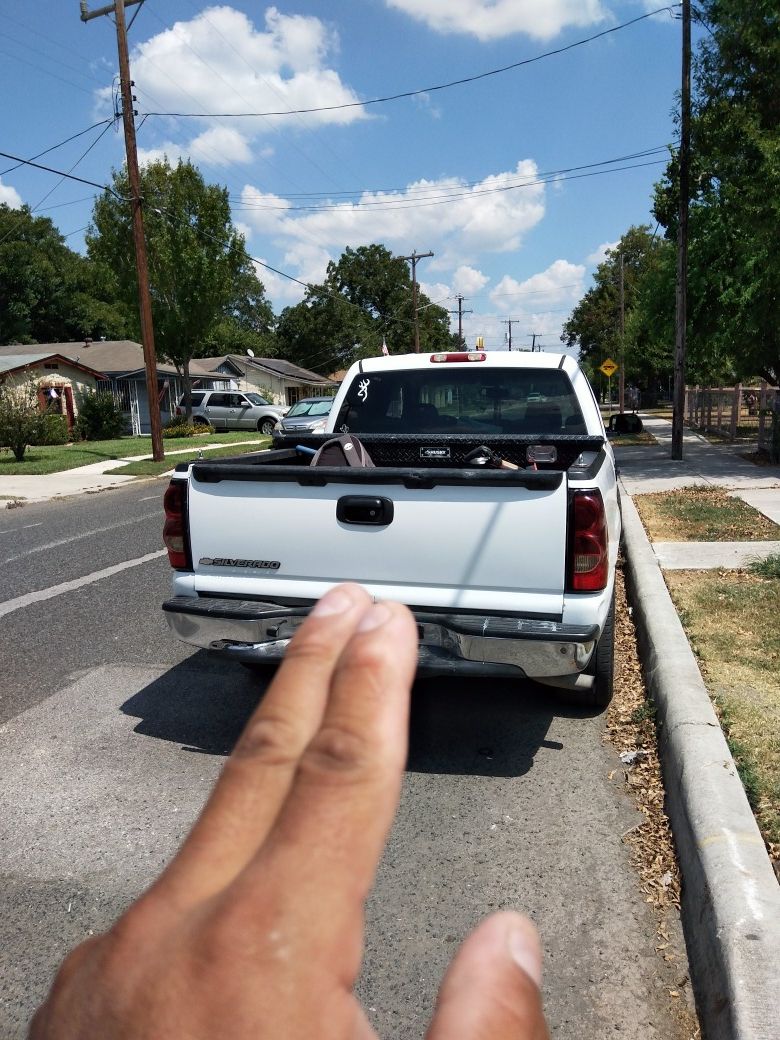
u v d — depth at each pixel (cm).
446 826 300
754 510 830
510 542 319
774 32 1174
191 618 359
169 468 1672
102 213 2578
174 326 2703
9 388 2297
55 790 333
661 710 356
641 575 565
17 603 624
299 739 29
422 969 229
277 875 28
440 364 518
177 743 373
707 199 1457
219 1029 27
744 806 261
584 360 6544
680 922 241
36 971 235
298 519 345
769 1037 175
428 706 409
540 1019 37
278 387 4531
